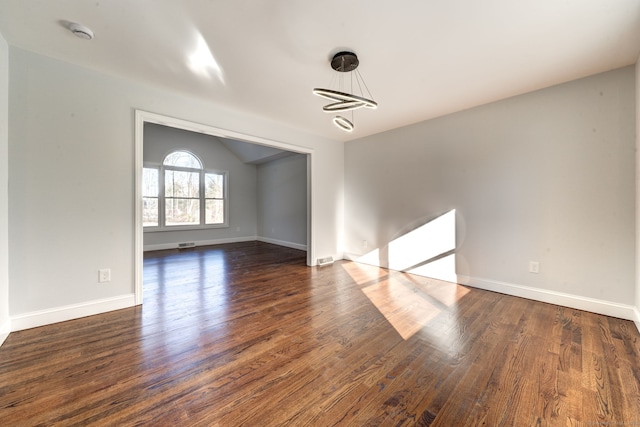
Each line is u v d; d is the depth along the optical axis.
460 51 2.16
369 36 1.97
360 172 4.82
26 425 1.25
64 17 1.79
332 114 3.63
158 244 6.24
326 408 1.37
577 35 1.95
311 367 1.72
